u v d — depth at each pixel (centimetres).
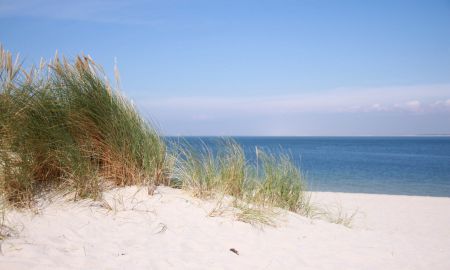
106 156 519
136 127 539
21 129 442
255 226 478
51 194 457
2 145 428
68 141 475
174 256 376
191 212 484
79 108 506
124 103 556
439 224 921
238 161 591
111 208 455
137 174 526
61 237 379
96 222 422
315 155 5294
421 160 4222
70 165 469
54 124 482
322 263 398
